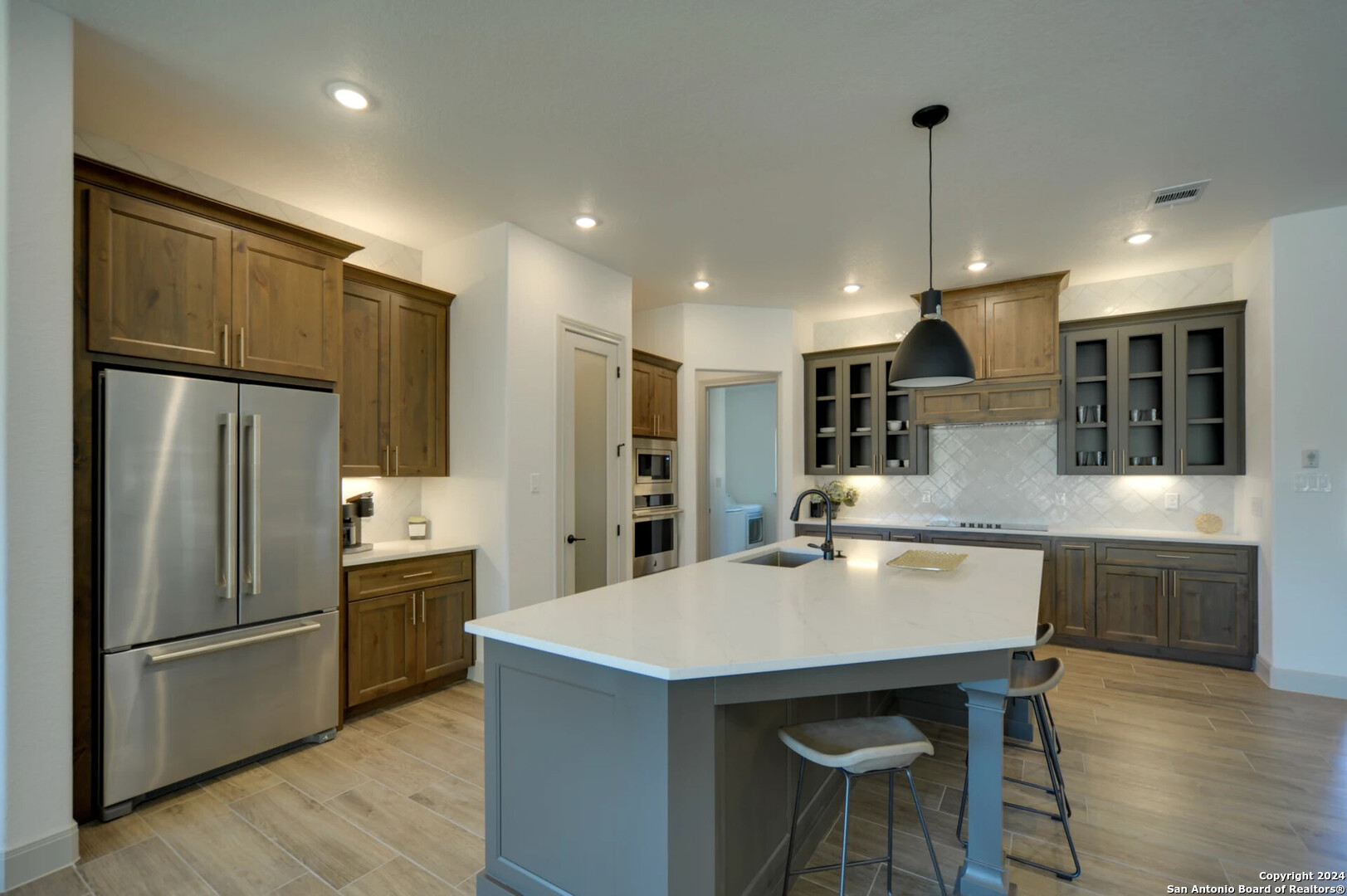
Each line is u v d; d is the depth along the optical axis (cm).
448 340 380
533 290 370
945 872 195
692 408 530
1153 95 230
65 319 193
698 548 530
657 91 230
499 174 296
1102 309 462
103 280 219
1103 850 204
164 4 184
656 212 339
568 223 356
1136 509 453
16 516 184
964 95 232
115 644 218
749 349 542
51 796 190
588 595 213
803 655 144
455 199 323
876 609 191
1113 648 420
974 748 180
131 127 255
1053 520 481
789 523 544
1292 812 225
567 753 161
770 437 704
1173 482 442
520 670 171
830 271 443
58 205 192
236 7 185
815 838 211
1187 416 414
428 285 394
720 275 451
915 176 296
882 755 148
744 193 316
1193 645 394
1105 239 378
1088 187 308
